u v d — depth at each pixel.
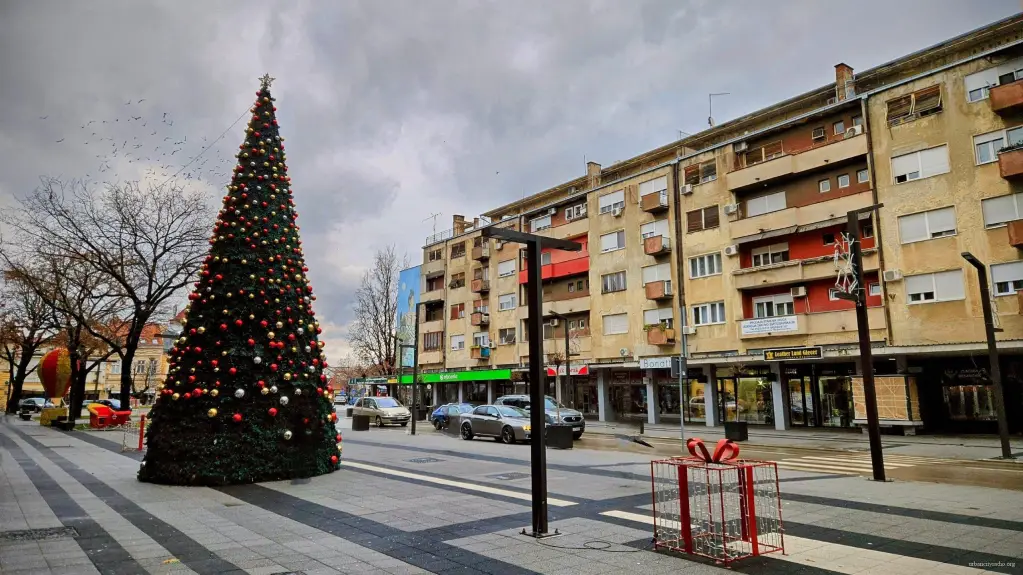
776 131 29.95
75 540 6.87
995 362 16.30
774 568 5.62
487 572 5.63
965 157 23.06
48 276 31.27
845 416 27.45
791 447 20.94
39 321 36.69
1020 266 21.48
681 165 33.12
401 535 7.08
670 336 31.73
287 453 11.57
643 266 34.38
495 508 8.66
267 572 5.65
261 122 12.97
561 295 40.62
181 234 29.41
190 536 7.07
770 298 29.22
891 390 24.06
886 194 24.94
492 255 45.97
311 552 6.36
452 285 49.81
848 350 25.25
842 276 26.11
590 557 6.07
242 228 12.12
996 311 21.86
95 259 29.06
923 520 7.68
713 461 6.28
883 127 25.38
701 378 31.95
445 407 30.08
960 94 23.45
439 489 10.39
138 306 28.83
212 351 11.46
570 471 12.84
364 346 57.31
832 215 26.44
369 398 34.84
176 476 10.80
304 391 12.02
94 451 17.77
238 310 11.68
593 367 36.28
